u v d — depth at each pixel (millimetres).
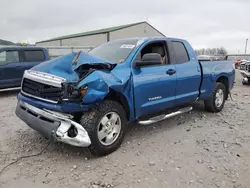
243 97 8734
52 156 3609
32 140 4160
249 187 2918
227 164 3467
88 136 3377
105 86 3383
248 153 3836
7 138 4246
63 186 2889
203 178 3094
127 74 3822
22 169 3238
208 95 5742
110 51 4441
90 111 3477
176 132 4715
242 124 5305
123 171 3230
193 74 5098
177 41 5000
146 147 3984
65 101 3184
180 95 4902
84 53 3680
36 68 3828
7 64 8648
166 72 4477
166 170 3275
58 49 24125
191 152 3838
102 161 3496
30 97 3633
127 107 3932
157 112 4660
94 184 2930
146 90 4117
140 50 4223
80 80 3256
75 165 3359
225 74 6121
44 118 3447
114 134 3764
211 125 5191
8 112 6059
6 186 2869
